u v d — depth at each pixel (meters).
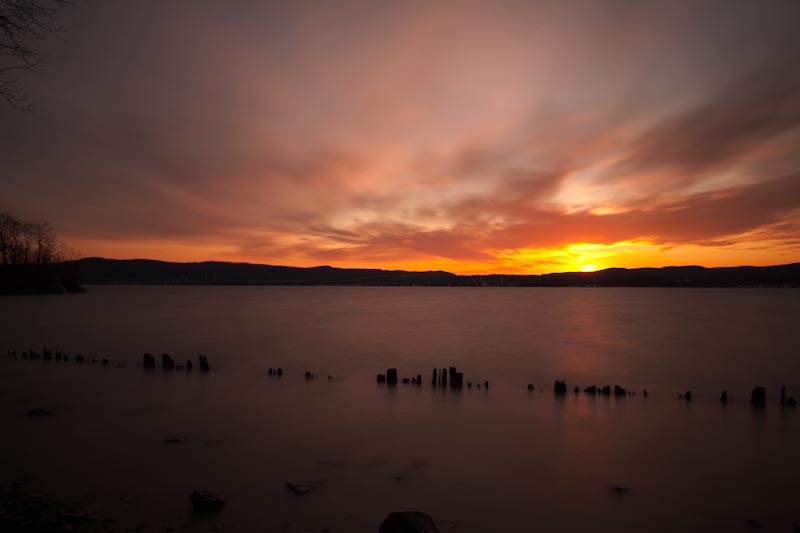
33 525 7.52
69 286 141.38
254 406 16.52
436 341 37.94
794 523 9.02
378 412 16.06
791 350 33.44
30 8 7.32
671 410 16.81
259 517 8.53
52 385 19.58
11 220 114.25
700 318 63.72
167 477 10.16
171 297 136.50
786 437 13.85
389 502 9.37
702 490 10.33
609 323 55.62
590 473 11.12
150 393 18.30
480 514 9.05
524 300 135.38
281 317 63.62
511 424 14.89
